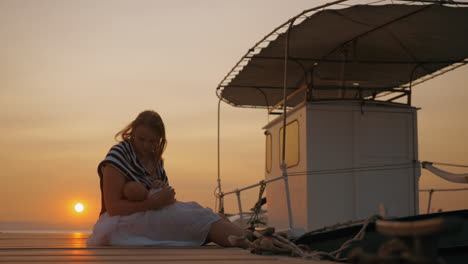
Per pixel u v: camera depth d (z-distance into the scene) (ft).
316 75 32.53
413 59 29.07
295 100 37.55
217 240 11.14
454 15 22.25
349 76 32.68
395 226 2.11
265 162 34.47
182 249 9.93
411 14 22.33
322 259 7.56
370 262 2.05
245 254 8.42
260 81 34.17
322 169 26.43
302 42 26.53
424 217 8.66
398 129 27.40
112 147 11.78
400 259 2.02
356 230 9.43
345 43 26.73
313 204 26.13
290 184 28.71
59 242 12.68
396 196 26.76
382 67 30.53
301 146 27.22
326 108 26.91
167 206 11.45
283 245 8.09
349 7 21.49
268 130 33.76
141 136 11.82
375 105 27.27
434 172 18.31
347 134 26.91
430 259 1.96
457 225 1.91
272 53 28.35
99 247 10.40
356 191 26.35
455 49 27.32
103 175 11.63
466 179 16.90
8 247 10.23
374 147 26.99
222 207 28.73
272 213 32.09
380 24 23.79
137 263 6.31
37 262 6.38
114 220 11.21
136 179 11.67
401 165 27.07
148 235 11.11
